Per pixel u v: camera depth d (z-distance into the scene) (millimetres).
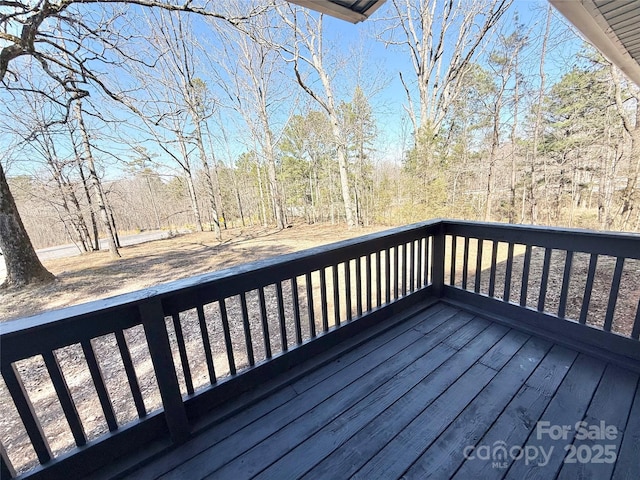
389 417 1546
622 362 1795
